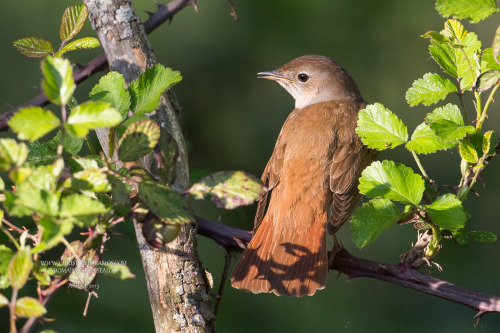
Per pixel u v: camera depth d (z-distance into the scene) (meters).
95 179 3.84
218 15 10.89
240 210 8.89
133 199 4.57
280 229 7.05
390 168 5.17
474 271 10.36
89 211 3.67
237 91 10.80
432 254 5.53
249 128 10.63
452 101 11.95
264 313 9.74
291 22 10.92
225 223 8.89
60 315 8.56
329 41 10.94
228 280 9.77
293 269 6.62
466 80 5.59
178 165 6.01
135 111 5.17
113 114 3.60
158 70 5.26
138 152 4.21
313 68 9.15
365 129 5.51
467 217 5.52
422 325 10.41
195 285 5.38
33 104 5.84
